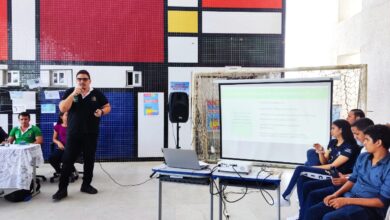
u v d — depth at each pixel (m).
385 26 4.72
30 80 6.34
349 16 6.32
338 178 2.85
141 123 6.53
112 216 3.59
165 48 6.50
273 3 6.55
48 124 6.38
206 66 6.53
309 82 2.90
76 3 6.37
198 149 5.45
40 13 6.32
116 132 6.50
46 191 4.54
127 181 5.11
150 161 6.57
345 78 4.98
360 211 2.29
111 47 6.44
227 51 6.54
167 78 6.53
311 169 2.99
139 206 3.94
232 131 3.16
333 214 2.29
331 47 6.67
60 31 6.36
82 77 4.17
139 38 6.47
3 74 6.30
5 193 4.39
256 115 3.07
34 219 3.48
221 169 2.87
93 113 4.30
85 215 3.62
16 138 4.86
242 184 2.82
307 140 2.94
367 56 5.26
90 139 4.38
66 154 4.20
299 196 3.10
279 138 3.01
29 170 4.08
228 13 6.51
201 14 6.50
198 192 4.54
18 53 6.32
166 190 4.64
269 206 3.94
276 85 2.99
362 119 2.87
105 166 6.17
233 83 3.14
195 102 5.50
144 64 6.50
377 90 4.96
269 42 6.57
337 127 3.22
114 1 6.42
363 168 2.53
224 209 3.58
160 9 6.47
